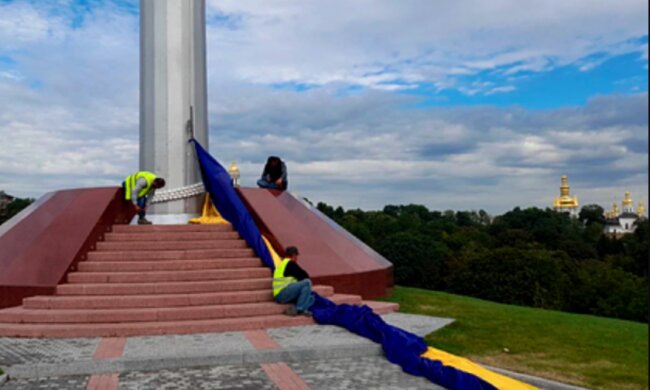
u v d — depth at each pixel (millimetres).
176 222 15414
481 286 39656
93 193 13703
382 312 12609
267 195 15305
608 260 56406
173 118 15898
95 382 7207
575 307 40750
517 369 8477
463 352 9359
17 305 11461
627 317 38688
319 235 14844
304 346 8672
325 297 12141
